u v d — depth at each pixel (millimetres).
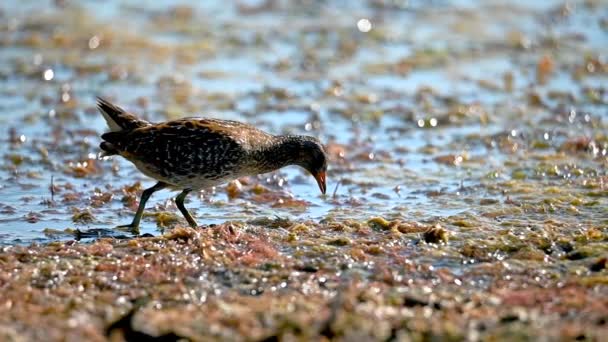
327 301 9633
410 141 17484
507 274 10805
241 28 24281
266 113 18781
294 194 14773
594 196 14133
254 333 8711
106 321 9133
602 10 26125
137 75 20797
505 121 18531
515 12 26109
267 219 13109
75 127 17844
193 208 13984
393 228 12523
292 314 9078
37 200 14211
